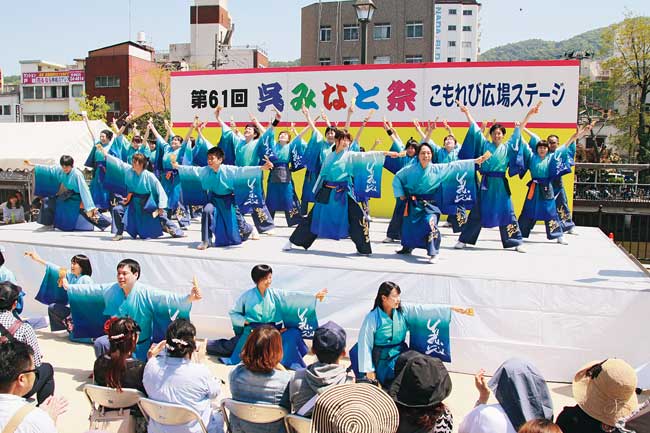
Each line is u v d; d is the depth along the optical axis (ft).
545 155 26.27
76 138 50.19
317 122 36.42
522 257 22.58
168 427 11.57
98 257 23.38
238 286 21.33
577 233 30.07
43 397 13.30
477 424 9.96
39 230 28.68
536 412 10.09
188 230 29.53
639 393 15.25
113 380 12.50
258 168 23.70
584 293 17.92
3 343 9.39
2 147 47.88
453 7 195.83
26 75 142.61
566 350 18.16
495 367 18.63
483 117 33.53
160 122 103.76
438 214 21.52
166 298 17.49
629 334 17.70
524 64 32.68
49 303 22.16
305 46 104.63
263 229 27.55
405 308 16.15
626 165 63.31
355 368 16.21
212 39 149.07
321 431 8.58
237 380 11.78
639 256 55.52
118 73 126.62
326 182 22.00
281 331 18.25
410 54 100.68
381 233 29.04
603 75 118.73
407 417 9.88
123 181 26.14
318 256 21.99
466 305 18.88
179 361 12.05
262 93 37.40
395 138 27.40
